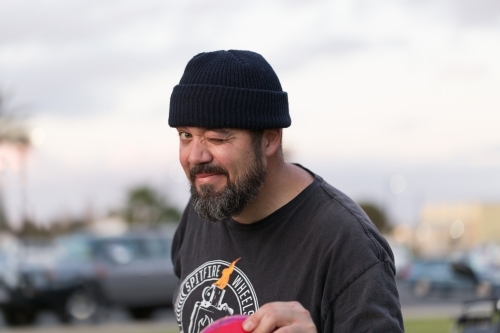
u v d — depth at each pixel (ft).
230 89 6.95
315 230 7.21
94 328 38.09
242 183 7.06
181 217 8.87
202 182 7.11
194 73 7.10
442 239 249.14
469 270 71.92
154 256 44.68
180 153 7.29
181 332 8.00
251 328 6.01
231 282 7.57
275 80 7.36
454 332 18.85
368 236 6.99
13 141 112.78
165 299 44.24
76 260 43.91
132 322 43.91
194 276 7.97
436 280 71.77
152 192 155.02
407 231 238.89
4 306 44.42
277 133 7.40
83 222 140.26
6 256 46.19
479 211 245.86
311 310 7.07
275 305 6.11
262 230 7.48
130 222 152.76
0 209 115.96
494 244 183.32
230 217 7.27
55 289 43.34
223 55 7.20
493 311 18.13
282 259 7.33
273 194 7.46
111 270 43.24
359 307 6.69
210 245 7.97
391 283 6.85
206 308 7.69
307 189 7.50
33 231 118.01
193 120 6.99
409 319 36.81
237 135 7.04
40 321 46.73
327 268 7.01
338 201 7.35
